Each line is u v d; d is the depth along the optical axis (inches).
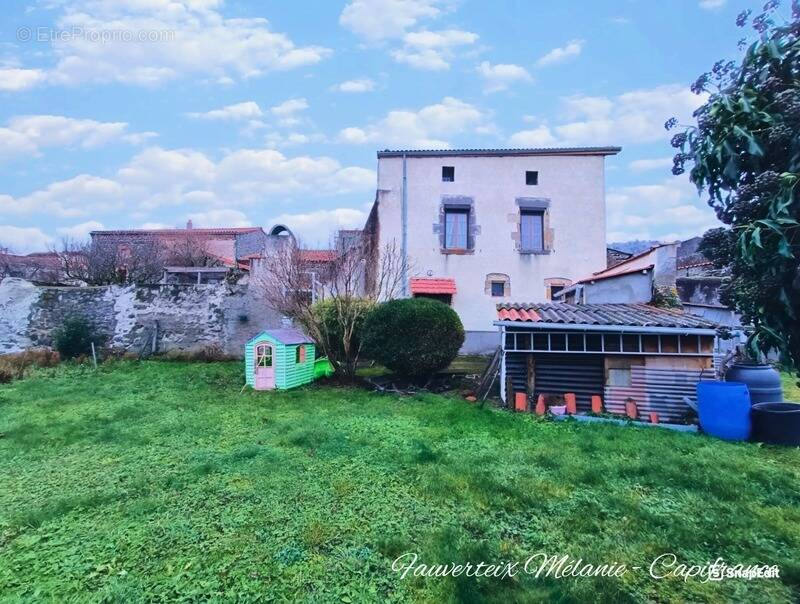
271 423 244.1
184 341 501.0
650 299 355.6
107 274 607.2
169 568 107.1
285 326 421.7
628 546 119.6
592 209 572.7
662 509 142.6
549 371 292.4
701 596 100.2
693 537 123.6
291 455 189.2
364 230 635.5
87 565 108.3
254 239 887.7
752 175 110.9
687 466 180.2
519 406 280.5
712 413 232.8
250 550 115.0
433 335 346.3
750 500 150.3
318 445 203.0
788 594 101.3
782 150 104.4
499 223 569.3
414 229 565.0
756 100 107.3
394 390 341.1
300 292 389.1
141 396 309.1
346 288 392.8
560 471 172.6
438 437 218.7
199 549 115.5
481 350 547.2
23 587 100.1
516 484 159.5
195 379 374.3
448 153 568.7
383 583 103.1
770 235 101.7
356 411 272.4
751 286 111.0
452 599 96.7
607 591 99.8
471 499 146.3
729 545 120.8
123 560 111.0
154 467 174.2
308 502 143.0
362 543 119.1
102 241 676.1
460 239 573.0
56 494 148.9
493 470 173.9
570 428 240.7
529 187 573.9
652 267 356.2
